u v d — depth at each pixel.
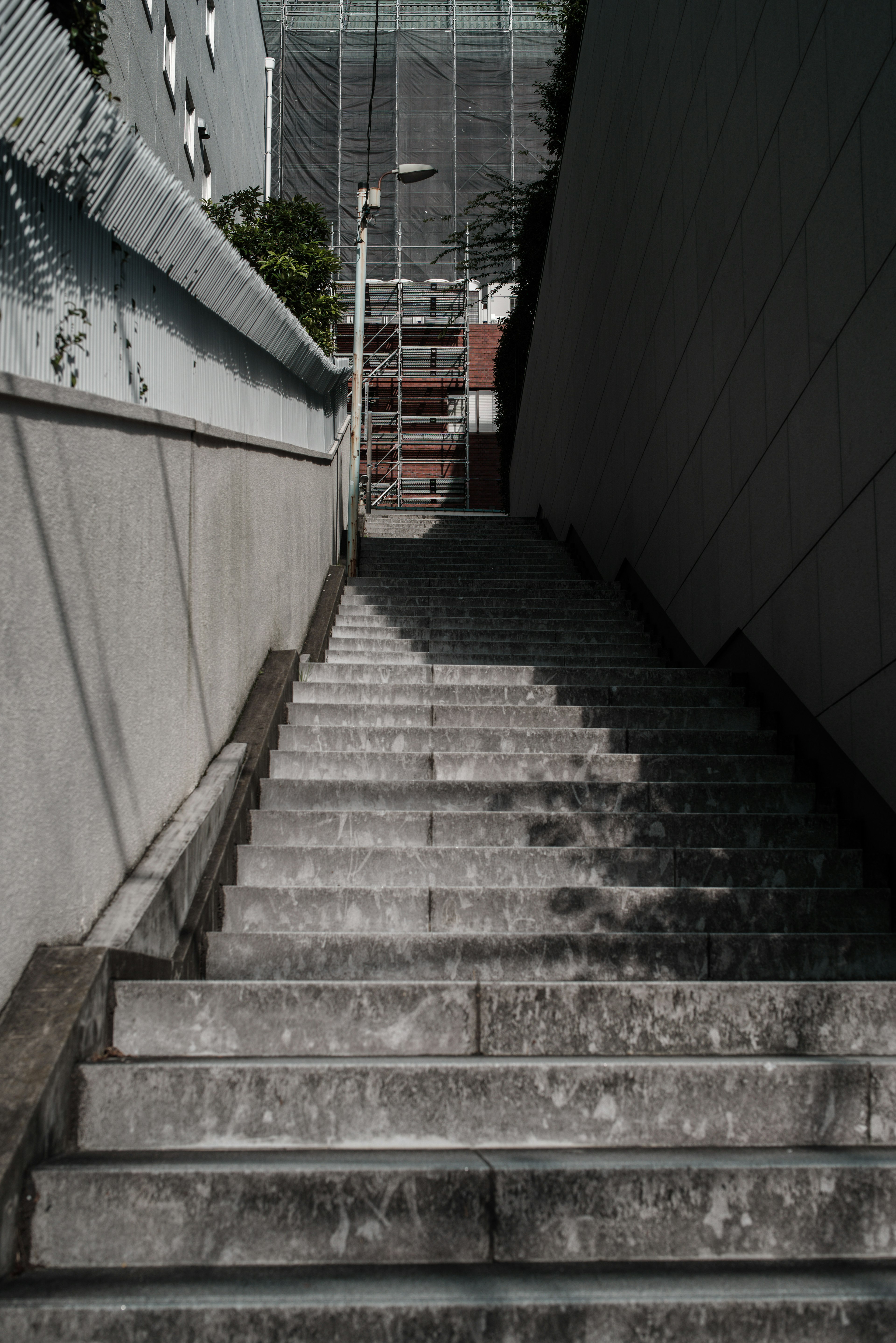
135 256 3.89
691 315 7.30
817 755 5.29
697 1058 2.91
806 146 5.27
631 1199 2.44
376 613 8.43
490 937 3.75
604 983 3.06
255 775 4.80
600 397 10.26
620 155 9.32
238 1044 2.97
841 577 4.98
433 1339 2.14
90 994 2.73
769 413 5.86
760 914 4.12
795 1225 2.45
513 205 17.34
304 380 7.58
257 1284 2.24
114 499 3.38
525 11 30.17
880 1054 3.07
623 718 5.89
